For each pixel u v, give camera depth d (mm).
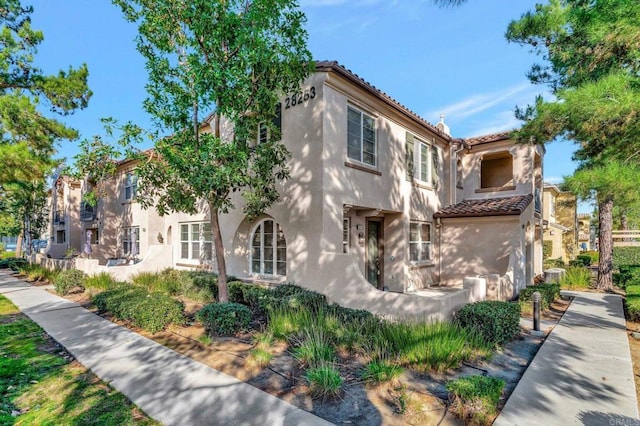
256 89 8984
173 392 5301
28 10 13516
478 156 18109
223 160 8859
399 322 7852
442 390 5320
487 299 11211
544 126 8617
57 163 13555
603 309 11328
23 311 11070
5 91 13312
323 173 10445
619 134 7688
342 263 9914
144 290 11180
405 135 14195
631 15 7145
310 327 7414
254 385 5559
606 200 7875
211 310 8195
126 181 22391
